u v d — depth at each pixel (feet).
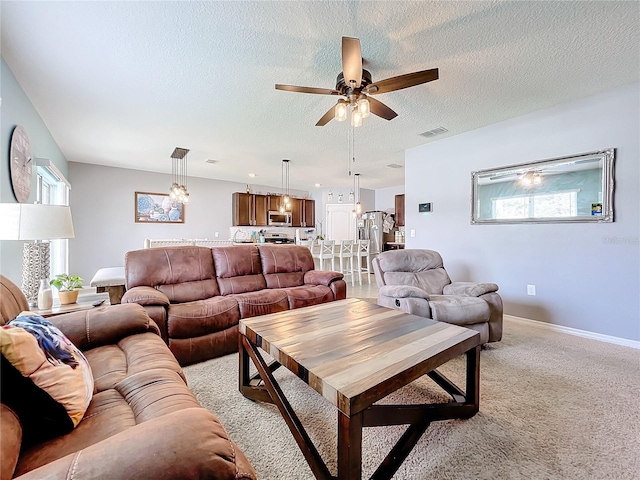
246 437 4.81
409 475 4.01
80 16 5.74
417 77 6.30
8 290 4.59
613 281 9.04
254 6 5.55
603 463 4.19
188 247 10.07
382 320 6.06
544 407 5.54
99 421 3.03
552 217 10.19
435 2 5.48
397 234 25.77
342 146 14.43
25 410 2.67
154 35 6.33
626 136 8.73
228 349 8.27
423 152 14.23
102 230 18.39
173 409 3.04
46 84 8.34
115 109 10.02
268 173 20.88
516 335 9.56
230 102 9.53
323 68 7.63
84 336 5.02
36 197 10.31
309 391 6.21
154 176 20.34
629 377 6.69
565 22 6.00
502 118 11.09
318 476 3.82
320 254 18.69
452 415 4.84
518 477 3.95
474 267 12.38
